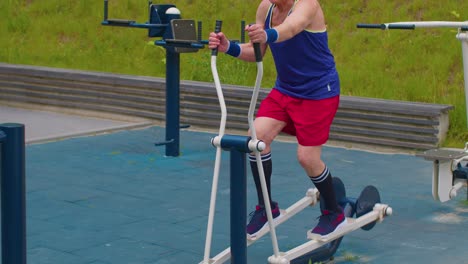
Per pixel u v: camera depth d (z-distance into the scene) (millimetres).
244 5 14953
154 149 10945
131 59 14969
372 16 13578
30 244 6738
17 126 4574
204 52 14430
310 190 6637
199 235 7074
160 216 7660
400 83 12180
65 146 11109
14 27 16719
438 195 7656
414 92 11820
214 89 12062
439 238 7016
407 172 9547
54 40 16172
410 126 10516
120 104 13062
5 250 4645
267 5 5980
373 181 9109
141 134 12039
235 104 11906
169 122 10406
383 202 8219
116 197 8359
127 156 10469
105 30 15852
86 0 16609
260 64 5012
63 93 13719
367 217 6406
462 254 6559
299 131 5926
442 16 13023
